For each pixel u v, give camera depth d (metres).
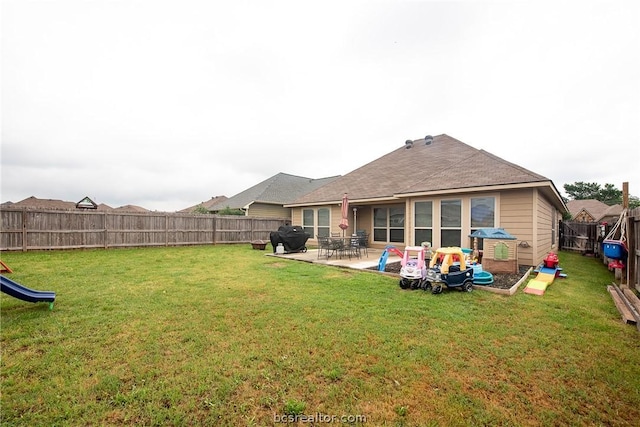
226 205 25.89
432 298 5.05
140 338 3.36
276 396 2.35
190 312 4.26
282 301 4.82
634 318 3.96
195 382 2.50
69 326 3.69
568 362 2.91
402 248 12.22
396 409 2.21
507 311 4.41
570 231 15.12
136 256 10.37
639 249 5.31
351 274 7.21
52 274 6.80
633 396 2.38
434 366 2.80
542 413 2.18
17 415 2.08
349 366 2.79
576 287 6.11
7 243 10.34
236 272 7.41
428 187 9.65
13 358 2.88
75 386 2.42
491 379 2.61
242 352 3.04
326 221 14.84
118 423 2.03
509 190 8.21
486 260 7.38
